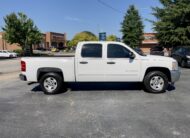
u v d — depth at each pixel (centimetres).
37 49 8181
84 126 600
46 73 971
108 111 721
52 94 969
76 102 833
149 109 738
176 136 531
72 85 1144
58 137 538
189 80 1278
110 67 966
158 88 964
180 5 3247
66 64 965
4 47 7631
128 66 965
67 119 654
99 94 953
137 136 534
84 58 964
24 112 725
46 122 634
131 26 6056
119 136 536
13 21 5128
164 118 652
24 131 574
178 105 782
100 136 538
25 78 973
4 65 2670
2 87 1158
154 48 3434
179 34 3284
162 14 3547
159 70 984
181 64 1978
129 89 1041
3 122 639
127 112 710
